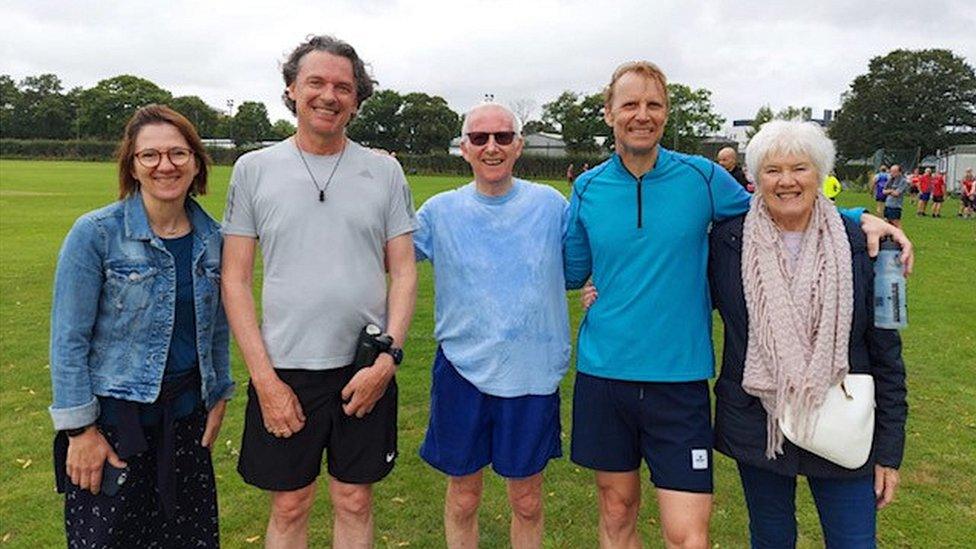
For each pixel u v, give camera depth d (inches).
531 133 3287.4
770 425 106.3
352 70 115.6
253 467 118.8
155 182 105.7
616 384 119.9
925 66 2945.4
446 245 134.2
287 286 114.7
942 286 472.7
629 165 120.3
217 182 1486.2
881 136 2942.9
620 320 118.4
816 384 100.7
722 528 163.6
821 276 102.6
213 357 119.3
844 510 106.7
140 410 110.7
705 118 2989.7
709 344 119.4
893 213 851.4
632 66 117.3
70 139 3777.1
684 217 116.1
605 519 128.4
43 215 802.8
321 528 162.4
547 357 131.9
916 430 218.7
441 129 3599.9
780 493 112.8
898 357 106.1
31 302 377.7
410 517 167.6
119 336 107.8
